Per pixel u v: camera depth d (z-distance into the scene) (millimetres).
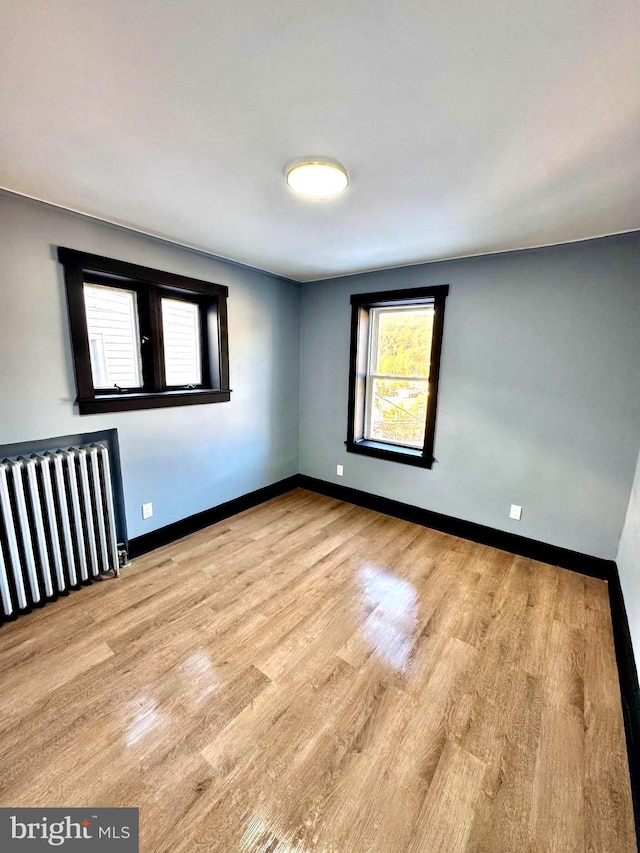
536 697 1561
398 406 3393
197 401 2879
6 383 1921
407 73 1014
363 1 814
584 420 2402
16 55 961
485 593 2264
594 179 1563
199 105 1157
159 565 2514
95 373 2369
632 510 2135
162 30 894
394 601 2174
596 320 2295
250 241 2457
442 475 3057
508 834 1102
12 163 1514
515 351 2600
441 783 1230
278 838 1078
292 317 3693
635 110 1135
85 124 1255
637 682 1435
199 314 2975
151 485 2672
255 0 814
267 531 3047
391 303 3238
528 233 2203
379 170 1524
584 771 1276
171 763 1272
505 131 1260
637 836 1093
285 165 1510
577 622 2020
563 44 906
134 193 1781
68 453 2074
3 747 1311
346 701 1526
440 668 1701
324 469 3889
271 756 1305
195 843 1061
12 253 1864
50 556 2068
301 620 1999
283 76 1031
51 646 1778
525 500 2680
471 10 829
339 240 2400
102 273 2240
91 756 1288
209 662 1706
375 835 1092
